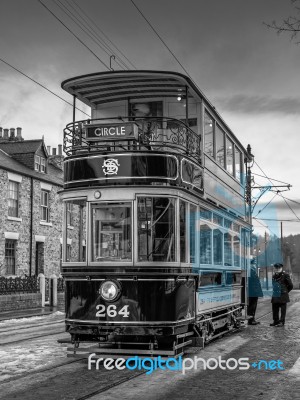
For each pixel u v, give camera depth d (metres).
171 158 9.65
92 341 9.23
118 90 11.67
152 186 9.33
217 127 13.05
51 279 24.44
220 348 11.12
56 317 19.84
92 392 7.12
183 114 11.77
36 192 29.27
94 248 9.34
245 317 15.18
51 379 7.99
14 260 27.30
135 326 8.93
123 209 9.34
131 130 9.62
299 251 90.81
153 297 8.98
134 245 9.14
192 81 10.66
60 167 34.59
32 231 28.62
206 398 6.86
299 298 34.47
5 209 26.56
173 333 8.98
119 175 9.47
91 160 9.65
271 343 11.92
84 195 9.55
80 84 11.37
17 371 8.61
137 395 7.00
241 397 6.92
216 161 12.65
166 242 9.27
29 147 29.80
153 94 11.82
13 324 17.06
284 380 7.98
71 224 9.94
